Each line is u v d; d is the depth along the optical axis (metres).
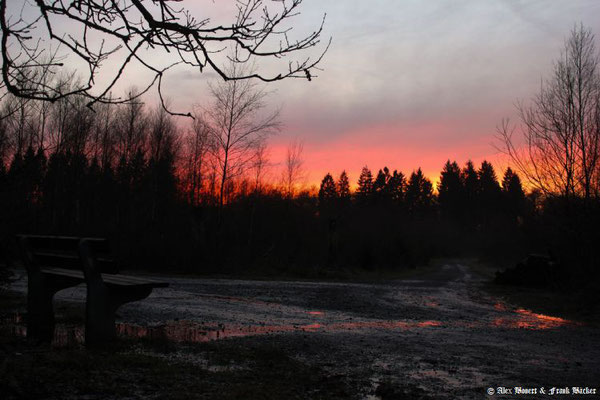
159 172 39.94
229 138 31.88
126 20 3.40
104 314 5.59
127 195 38.84
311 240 44.88
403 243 56.25
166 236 30.83
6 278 10.19
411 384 4.92
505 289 24.16
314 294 17.19
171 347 5.95
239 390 4.12
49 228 28.30
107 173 39.84
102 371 4.45
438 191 133.75
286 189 47.09
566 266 20.88
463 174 129.88
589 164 16.59
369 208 65.88
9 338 5.86
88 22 3.22
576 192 16.91
